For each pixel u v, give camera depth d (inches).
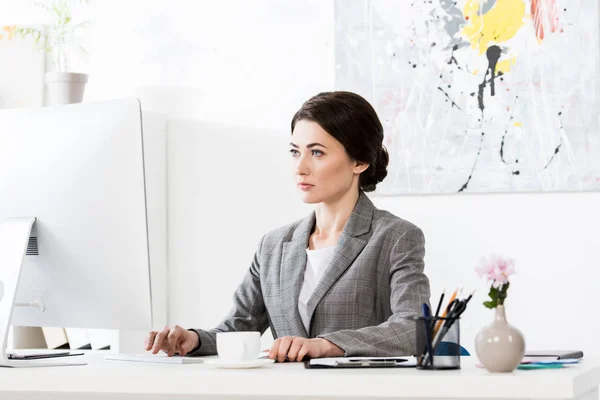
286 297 80.7
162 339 72.3
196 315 148.6
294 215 145.6
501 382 48.8
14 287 66.4
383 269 77.6
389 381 50.5
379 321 78.0
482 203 133.7
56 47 158.2
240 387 53.2
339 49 141.1
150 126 147.7
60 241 69.1
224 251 147.9
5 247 67.9
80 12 157.8
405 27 137.9
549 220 130.9
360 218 80.7
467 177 133.8
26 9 160.2
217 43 150.6
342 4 141.2
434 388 49.8
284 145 146.3
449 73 135.5
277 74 147.2
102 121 68.0
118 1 155.8
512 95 132.4
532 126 131.5
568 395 47.9
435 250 135.3
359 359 59.1
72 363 67.1
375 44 139.2
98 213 67.6
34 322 71.7
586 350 128.6
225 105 149.5
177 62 152.4
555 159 130.3
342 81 140.7
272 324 82.8
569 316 129.5
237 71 149.3
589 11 129.8
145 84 153.7
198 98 150.9
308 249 83.4
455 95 135.1
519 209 132.2
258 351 60.9
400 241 77.9
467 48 135.0
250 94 148.4
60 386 57.8
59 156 69.2
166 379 55.0
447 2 136.1
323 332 77.7
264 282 83.4
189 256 149.5
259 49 148.3
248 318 84.4
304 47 145.8
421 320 55.5
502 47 133.0
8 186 70.9
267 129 147.2
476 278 133.1
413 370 55.1
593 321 128.6
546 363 57.7
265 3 148.1
